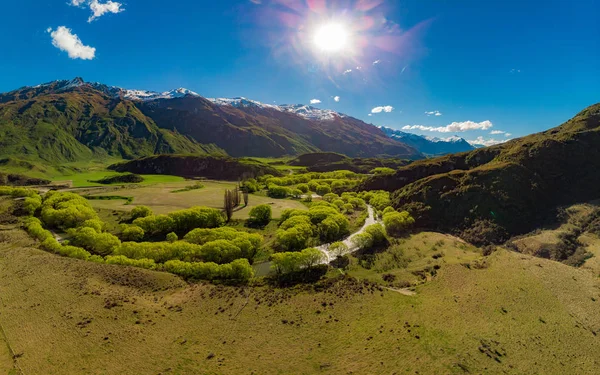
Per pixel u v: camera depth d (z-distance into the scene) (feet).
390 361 136.87
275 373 131.13
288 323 168.86
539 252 267.39
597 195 329.52
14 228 316.81
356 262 278.46
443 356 138.41
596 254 245.86
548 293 186.91
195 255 261.65
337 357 141.08
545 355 138.00
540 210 335.26
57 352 136.46
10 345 138.41
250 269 240.73
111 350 140.36
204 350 145.28
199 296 196.13
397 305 185.88
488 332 155.02
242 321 170.40
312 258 254.68
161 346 146.00
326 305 188.14
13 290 185.26
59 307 169.78
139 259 247.50
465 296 191.62
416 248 302.25
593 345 143.43
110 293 188.14
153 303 184.34
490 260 242.37
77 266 220.84
